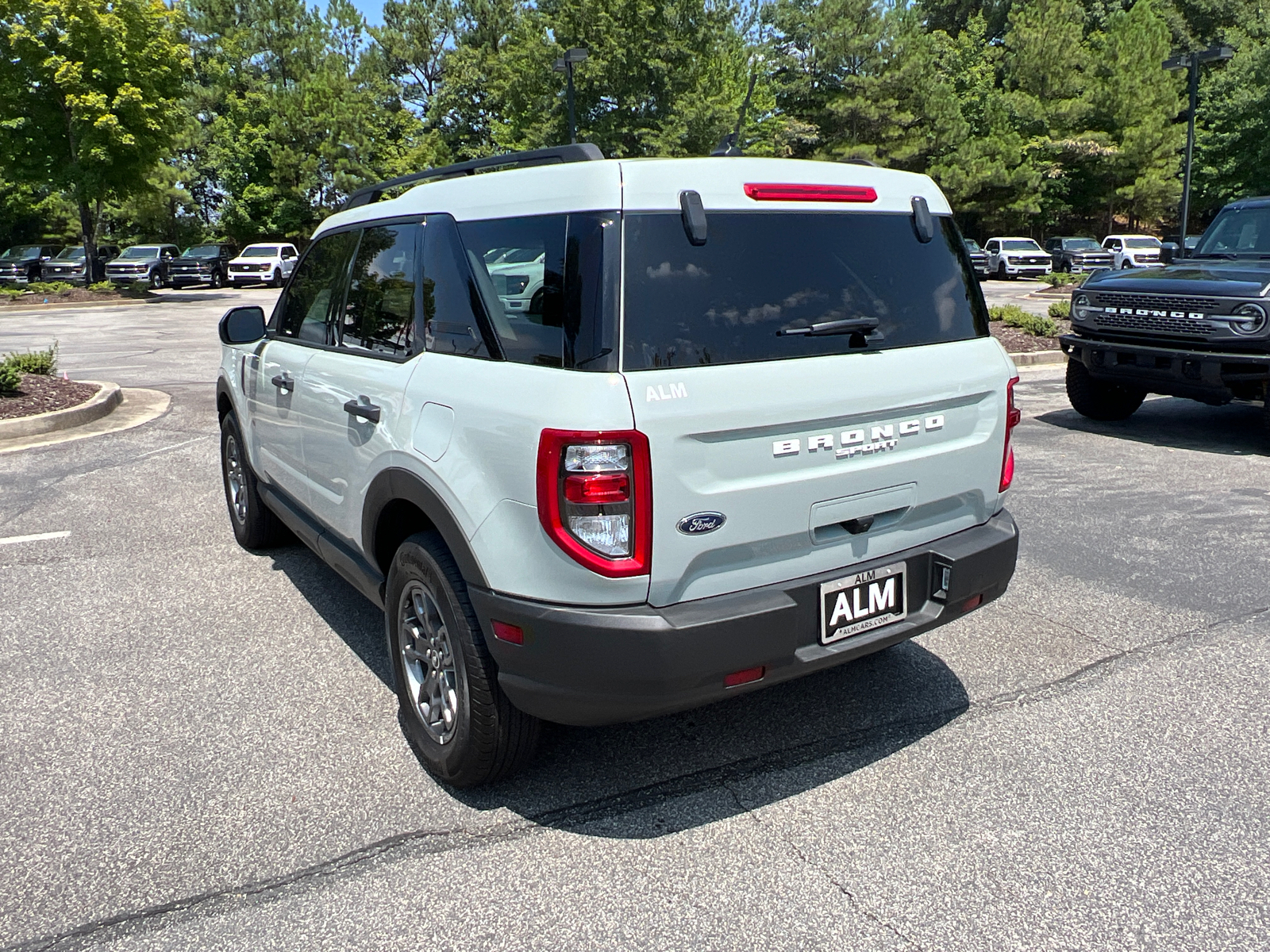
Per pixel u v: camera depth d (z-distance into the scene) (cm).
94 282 3425
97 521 625
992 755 342
